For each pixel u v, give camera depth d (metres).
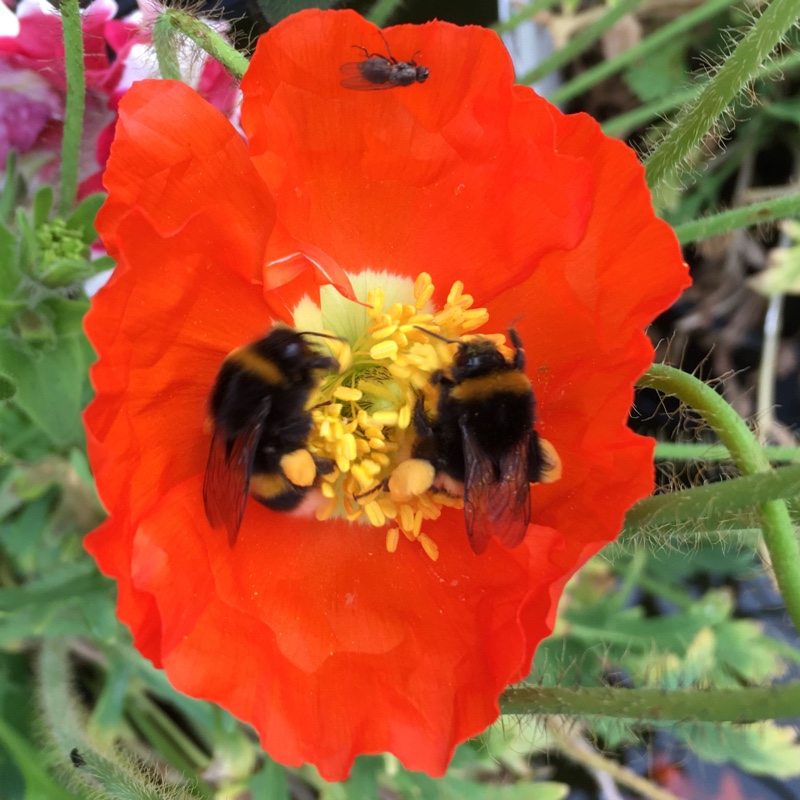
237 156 0.09
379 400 0.11
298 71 0.09
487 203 0.10
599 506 0.09
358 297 0.11
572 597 0.18
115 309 0.08
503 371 0.09
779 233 0.22
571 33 0.21
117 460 0.08
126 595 0.08
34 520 0.14
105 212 0.08
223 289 0.09
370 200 0.10
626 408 0.09
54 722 0.13
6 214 0.13
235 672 0.09
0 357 0.11
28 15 0.12
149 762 0.12
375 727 0.09
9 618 0.14
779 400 0.22
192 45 0.11
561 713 0.09
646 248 0.09
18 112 0.13
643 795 0.19
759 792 0.19
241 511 0.09
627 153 0.09
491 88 0.09
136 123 0.09
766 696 0.09
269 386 0.09
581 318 0.10
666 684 0.15
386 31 0.09
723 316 0.22
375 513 0.10
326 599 0.10
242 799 0.17
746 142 0.21
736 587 0.20
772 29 0.11
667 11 0.21
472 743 0.14
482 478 0.09
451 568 0.10
